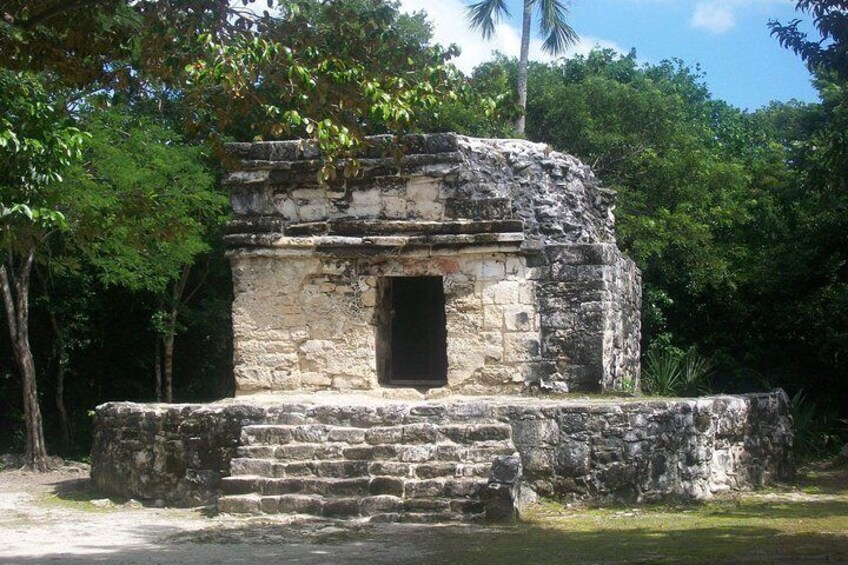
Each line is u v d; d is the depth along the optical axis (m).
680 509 11.18
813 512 11.08
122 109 19.42
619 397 13.09
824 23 9.72
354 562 8.10
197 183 19.02
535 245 13.55
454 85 9.59
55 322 20.81
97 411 13.74
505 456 10.86
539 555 8.35
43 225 9.31
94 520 10.91
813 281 21.67
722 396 13.27
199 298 23.38
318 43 9.30
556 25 26.11
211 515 11.07
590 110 26.22
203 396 23.42
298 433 11.72
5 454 20.42
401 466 11.02
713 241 24.33
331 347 13.91
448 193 13.73
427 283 16.69
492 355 13.57
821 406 21.42
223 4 9.13
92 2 8.70
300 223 14.01
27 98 10.01
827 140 15.27
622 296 14.66
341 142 8.89
